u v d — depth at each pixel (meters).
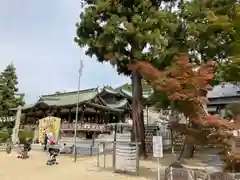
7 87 48.94
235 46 14.59
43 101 39.72
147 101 23.61
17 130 34.66
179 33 18.33
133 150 13.83
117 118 45.81
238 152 8.39
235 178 8.52
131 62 17.23
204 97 9.41
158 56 16.23
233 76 16.05
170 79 9.54
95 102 39.41
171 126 10.41
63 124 36.00
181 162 16.56
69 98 41.00
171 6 19.67
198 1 17.75
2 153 26.92
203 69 9.78
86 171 14.82
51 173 14.86
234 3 17.14
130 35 16.12
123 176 13.05
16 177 13.82
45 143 28.31
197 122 9.21
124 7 17.19
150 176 12.94
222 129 8.66
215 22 16.17
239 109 10.38
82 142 29.75
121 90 46.44
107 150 23.58
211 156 18.28
